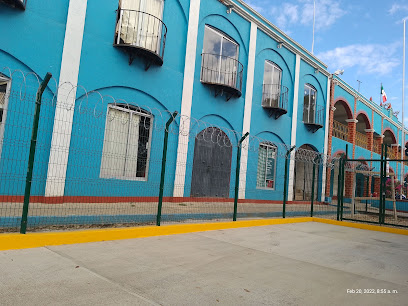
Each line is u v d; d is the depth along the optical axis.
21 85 7.30
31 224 5.72
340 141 19.61
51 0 8.12
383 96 27.27
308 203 16.19
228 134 12.81
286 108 15.55
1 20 7.39
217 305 3.24
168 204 9.91
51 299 3.07
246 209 11.10
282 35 15.43
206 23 11.95
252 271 4.48
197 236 6.71
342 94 19.86
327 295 3.76
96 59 8.90
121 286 3.54
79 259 4.42
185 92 11.10
